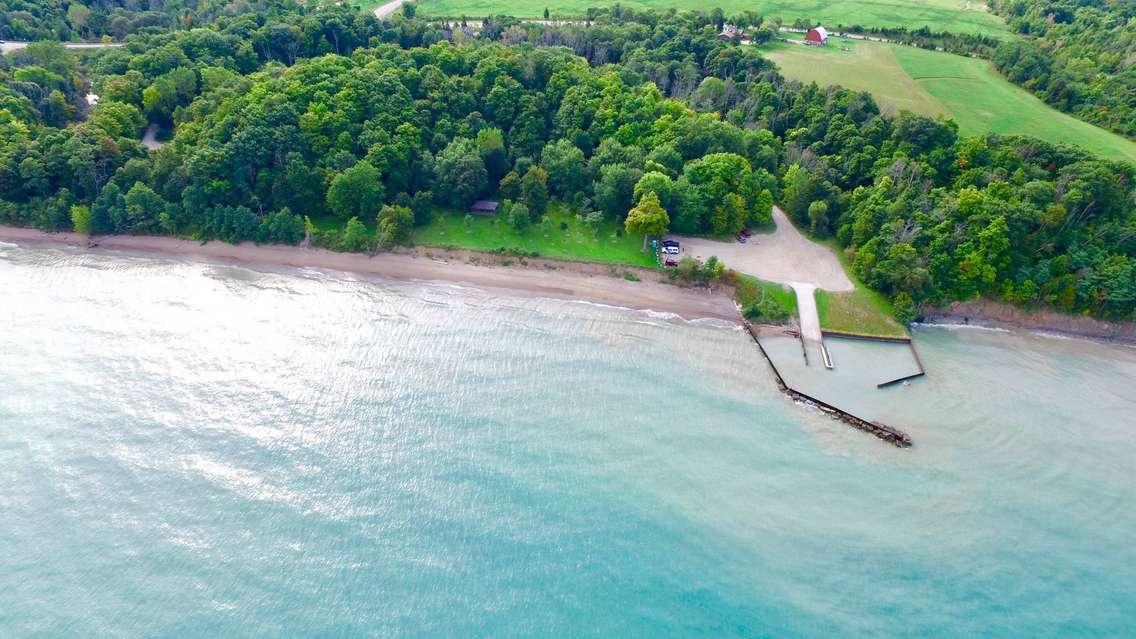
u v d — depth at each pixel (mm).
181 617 65312
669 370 101562
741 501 80500
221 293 113500
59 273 115812
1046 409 98688
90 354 96438
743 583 71375
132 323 104062
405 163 130500
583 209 132250
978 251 115875
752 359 105812
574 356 103000
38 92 138875
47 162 124188
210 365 95875
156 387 91312
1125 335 115938
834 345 109750
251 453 82625
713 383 99812
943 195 125625
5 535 71562
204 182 124188
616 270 122688
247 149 123438
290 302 112188
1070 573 74312
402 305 113062
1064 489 84875
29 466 78875
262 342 101625
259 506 76312
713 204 129500
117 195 124125
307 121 129625
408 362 99188
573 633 66125
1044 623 69312
